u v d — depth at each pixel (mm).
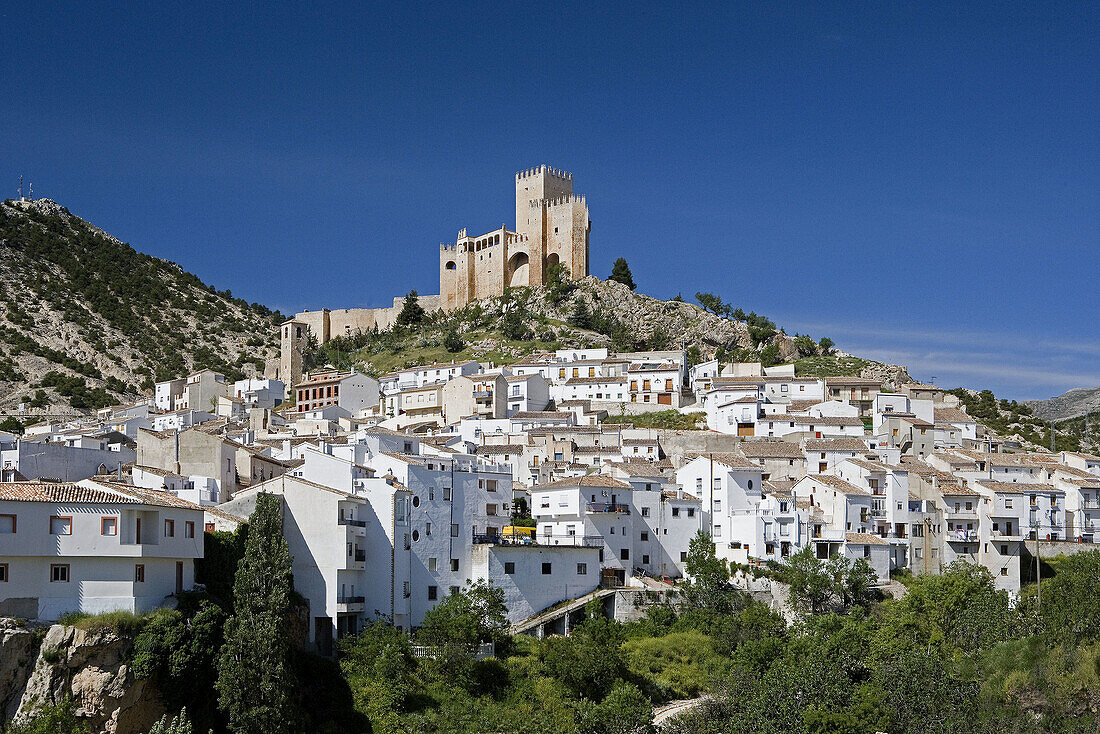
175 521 106625
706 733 114438
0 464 142750
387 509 131500
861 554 163750
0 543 96250
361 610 128750
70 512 100500
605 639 132500
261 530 107562
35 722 86625
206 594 107125
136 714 97500
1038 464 189125
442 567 137375
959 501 173750
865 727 111000
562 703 120188
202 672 101688
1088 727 116625
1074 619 130250
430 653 123188
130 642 98500
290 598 117688
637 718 112438
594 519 154875
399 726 111750
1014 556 168375
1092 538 178875
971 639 137375
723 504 167250
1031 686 122812
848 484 172625
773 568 158125
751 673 126625
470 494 143625
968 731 113938
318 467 134625
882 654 128250
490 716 116375
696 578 153500
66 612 99188
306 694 111438
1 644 93938
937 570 170500
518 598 141375
